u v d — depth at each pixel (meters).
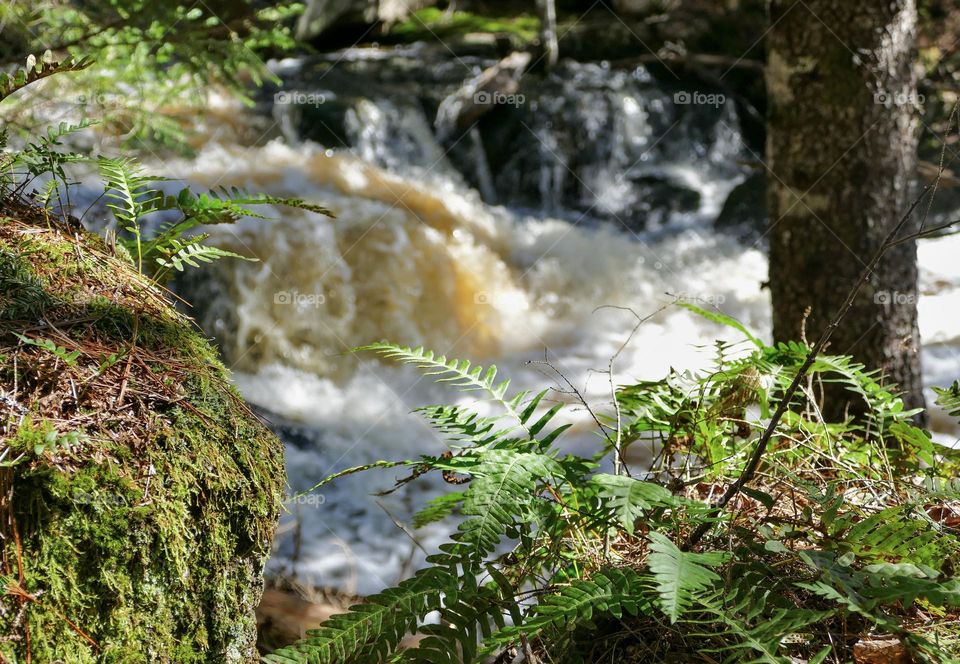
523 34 12.85
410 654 1.45
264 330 6.97
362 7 13.09
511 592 1.56
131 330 1.70
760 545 1.63
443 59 12.41
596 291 9.17
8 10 4.01
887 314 3.89
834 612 1.39
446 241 8.86
